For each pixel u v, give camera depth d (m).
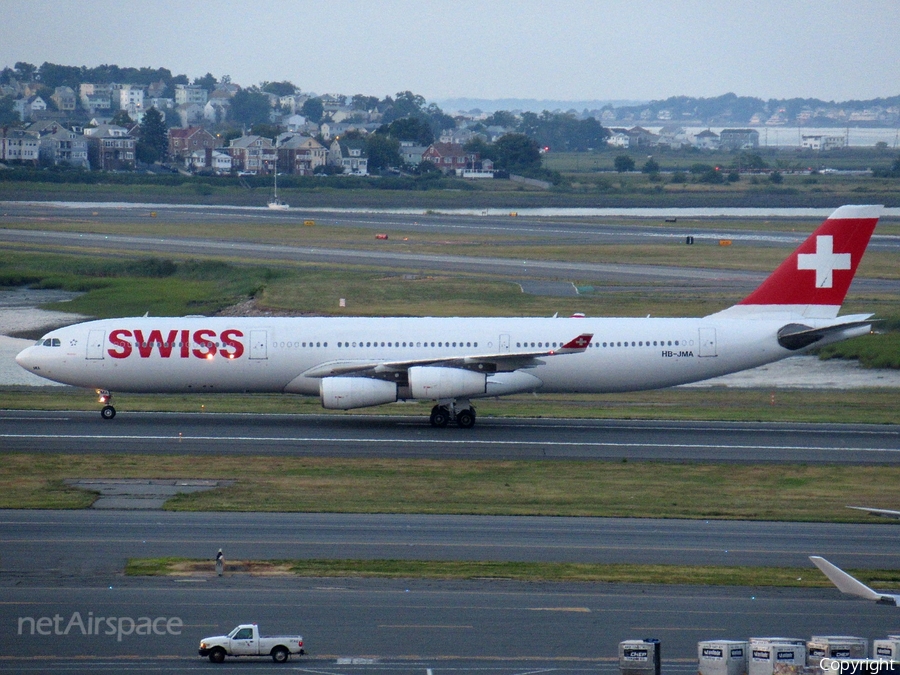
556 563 149.75
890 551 158.38
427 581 141.25
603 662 117.81
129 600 132.75
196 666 116.12
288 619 127.75
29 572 141.62
